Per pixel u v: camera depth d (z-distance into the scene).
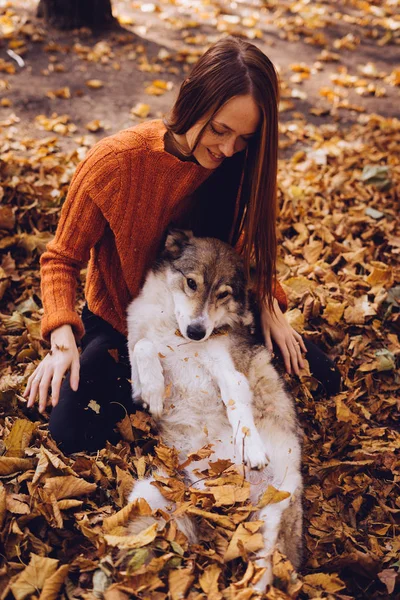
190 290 3.15
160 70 7.89
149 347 3.02
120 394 3.16
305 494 3.07
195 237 3.29
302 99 7.70
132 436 3.03
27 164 5.17
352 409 3.61
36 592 2.24
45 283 2.85
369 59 9.33
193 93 2.66
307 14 10.75
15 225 4.57
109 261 3.14
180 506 2.62
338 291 4.32
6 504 2.52
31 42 8.06
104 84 7.34
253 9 10.84
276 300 3.50
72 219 2.89
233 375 3.05
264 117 2.71
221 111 2.63
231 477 2.78
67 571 2.31
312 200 5.28
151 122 3.03
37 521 2.53
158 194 2.95
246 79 2.59
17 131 5.97
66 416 2.94
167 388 3.05
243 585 2.33
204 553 2.47
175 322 3.24
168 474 2.85
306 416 3.55
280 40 9.57
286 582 2.41
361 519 3.08
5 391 3.19
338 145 6.36
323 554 2.83
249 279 3.27
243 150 3.05
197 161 2.96
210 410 3.13
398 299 4.32
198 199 3.21
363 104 7.79
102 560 2.34
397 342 4.09
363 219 5.07
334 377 3.67
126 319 3.23
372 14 11.43
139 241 3.05
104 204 2.86
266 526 2.62
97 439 2.99
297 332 3.87
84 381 3.03
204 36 9.16
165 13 9.93
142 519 2.53
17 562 2.37
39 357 3.60
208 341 3.22
